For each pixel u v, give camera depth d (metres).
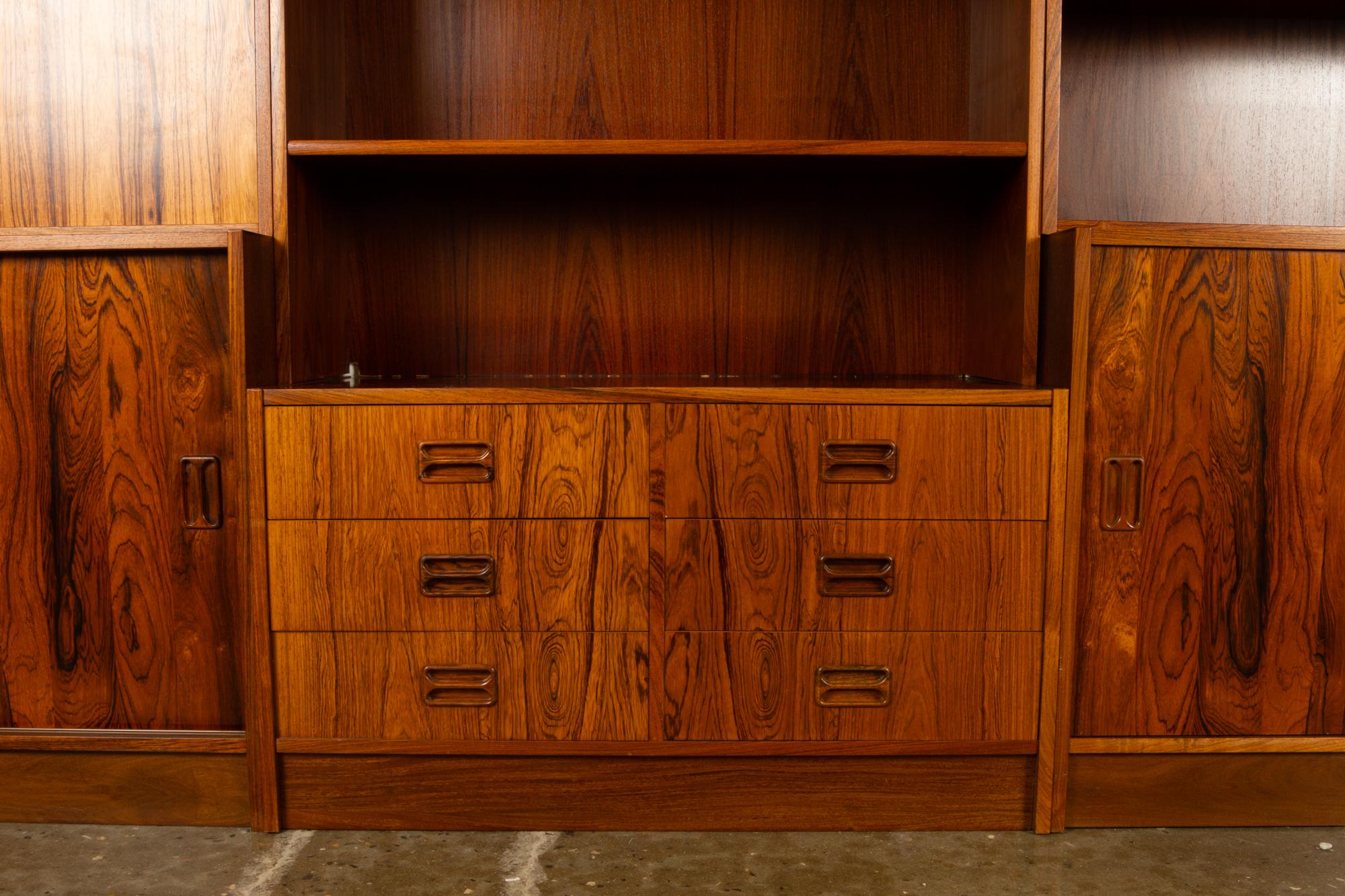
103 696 1.71
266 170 1.72
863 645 1.66
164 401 1.66
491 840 1.68
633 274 2.07
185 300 1.64
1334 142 2.08
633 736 1.68
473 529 1.65
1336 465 1.68
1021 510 1.65
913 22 2.04
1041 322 1.75
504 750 1.68
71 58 1.77
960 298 2.09
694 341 2.09
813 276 2.08
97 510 1.68
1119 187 2.06
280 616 1.66
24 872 1.56
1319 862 1.61
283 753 1.68
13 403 1.68
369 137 2.04
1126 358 1.65
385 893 1.50
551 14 2.04
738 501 1.64
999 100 1.87
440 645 1.66
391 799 1.70
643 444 1.63
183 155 1.76
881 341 2.09
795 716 1.67
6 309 1.66
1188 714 1.71
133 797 1.72
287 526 1.65
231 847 1.65
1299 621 1.70
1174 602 1.69
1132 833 1.71
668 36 2.04
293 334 1.76
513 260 2.07
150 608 1.69
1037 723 1.68
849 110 2.05
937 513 1.65
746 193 2.07
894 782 1.70
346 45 2.03
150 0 1.75
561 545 1.65
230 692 1.70
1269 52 2.06
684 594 1.65
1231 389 1.66
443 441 1.63
